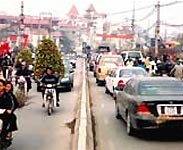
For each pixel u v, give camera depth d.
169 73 30.22
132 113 12.09
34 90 26.41
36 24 124.00
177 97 11.76
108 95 24.75
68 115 16.73
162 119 11.44
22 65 22.88
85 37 152.62
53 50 24.08
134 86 12.83
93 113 17.39
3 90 10.12
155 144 11.49
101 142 11.78
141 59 40.25
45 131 13.30
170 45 67.19
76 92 26.72
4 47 33.19
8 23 114.44
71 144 11.30
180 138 12.30
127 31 128.12
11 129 10.07
